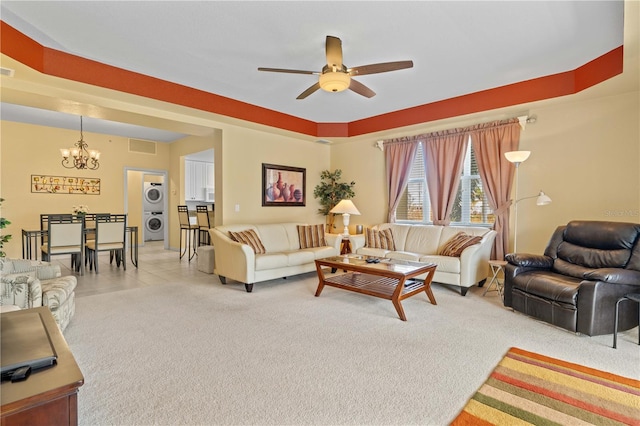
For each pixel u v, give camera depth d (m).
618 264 3.01
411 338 2.72
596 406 1.79
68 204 6.86
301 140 6.20
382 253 4.75
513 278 3.39
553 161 4.11
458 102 4.50
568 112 4.00
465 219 4.99
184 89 4.09
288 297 3.94
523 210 4.35
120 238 5.51
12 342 1.24
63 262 6.37
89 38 2.93
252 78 3.86
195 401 1.85
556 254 3.56
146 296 3.96
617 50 3.11
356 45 3.05
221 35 2.87
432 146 5.18
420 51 3.17
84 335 2.76
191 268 5.75
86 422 1.66
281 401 1.85
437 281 4.16
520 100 3.99
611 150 3.73
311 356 2.40
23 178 6.36
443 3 2.41
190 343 2.62
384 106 4.98
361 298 3.90
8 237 3.46
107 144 7.39
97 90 3.50
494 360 2.34
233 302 3.73
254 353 2.45
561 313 2.88
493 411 1.75
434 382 2.04
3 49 2.67
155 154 8.13
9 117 5.91
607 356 2.41
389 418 1.71
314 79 3.86
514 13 2.54
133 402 1.84
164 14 2.56
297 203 6.14
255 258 4.24
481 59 3.35
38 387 0.99
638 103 3.56
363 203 6.20
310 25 2.71
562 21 2.64
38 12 2.53
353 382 2.05
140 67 3.55
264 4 2.43
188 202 8.52
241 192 5.29
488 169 4.58
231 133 5.12
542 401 1.84
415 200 5.54
